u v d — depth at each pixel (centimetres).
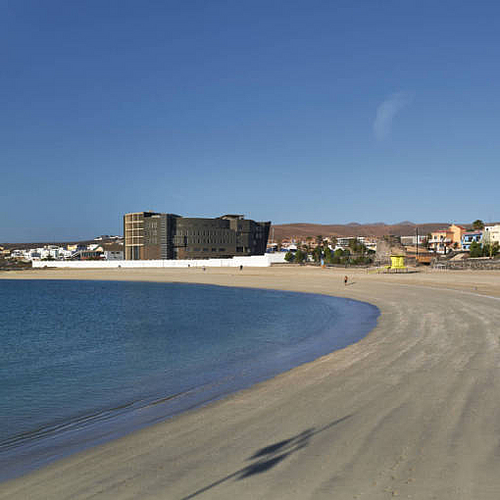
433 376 1218
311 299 4991
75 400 1444
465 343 1723
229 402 1162
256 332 2841
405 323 2512
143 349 2409
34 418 1262
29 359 2269
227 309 4469
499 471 606
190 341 2611
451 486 572
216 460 750
